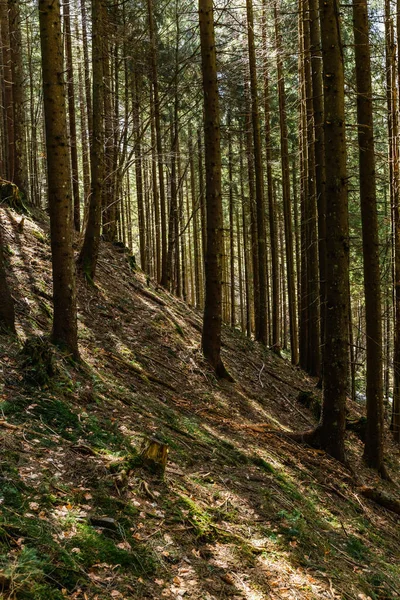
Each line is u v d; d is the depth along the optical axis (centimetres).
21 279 892
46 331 767
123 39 1495
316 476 784
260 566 464
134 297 1225
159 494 498
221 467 644
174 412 762
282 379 1374
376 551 635
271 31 1714
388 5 1321
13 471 430
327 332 869
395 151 1234
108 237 1559
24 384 582
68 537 384
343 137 816
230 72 1809
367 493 809
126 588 362
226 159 2623
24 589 319
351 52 1716
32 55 2381
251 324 3102
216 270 1055
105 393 680
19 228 1069
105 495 454
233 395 1002
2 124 1788
